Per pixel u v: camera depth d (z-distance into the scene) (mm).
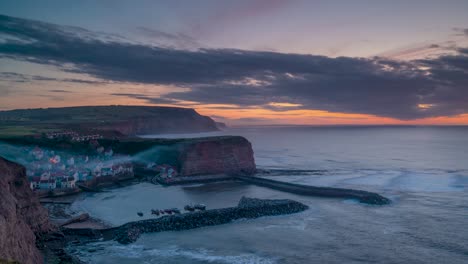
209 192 126375
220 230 77438
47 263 57938
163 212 91625
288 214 90688
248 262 60000
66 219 85875
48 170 143250
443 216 87875
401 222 83125
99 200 111188
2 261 40781
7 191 58281
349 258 61719
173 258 61844
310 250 65375
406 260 60875
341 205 102000
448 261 60344
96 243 69312
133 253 64062
